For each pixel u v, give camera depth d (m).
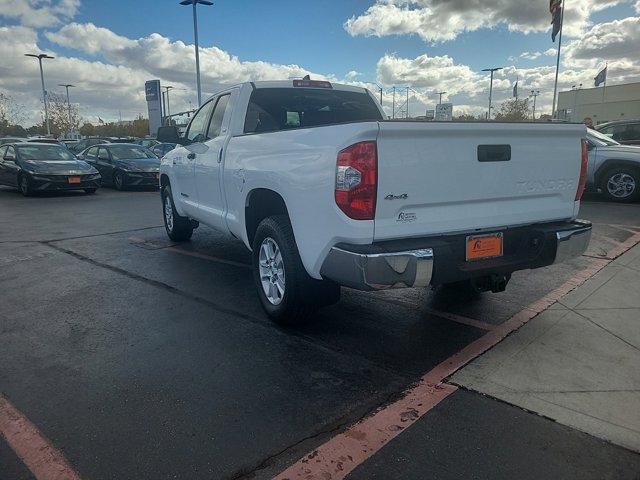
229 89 5.37
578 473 2.35
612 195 10.47
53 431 2.72
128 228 8.94
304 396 3.05
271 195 4.13
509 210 3.63
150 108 40.72
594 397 2.98
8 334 4.04
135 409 2.93
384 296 4.89
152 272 5.85
